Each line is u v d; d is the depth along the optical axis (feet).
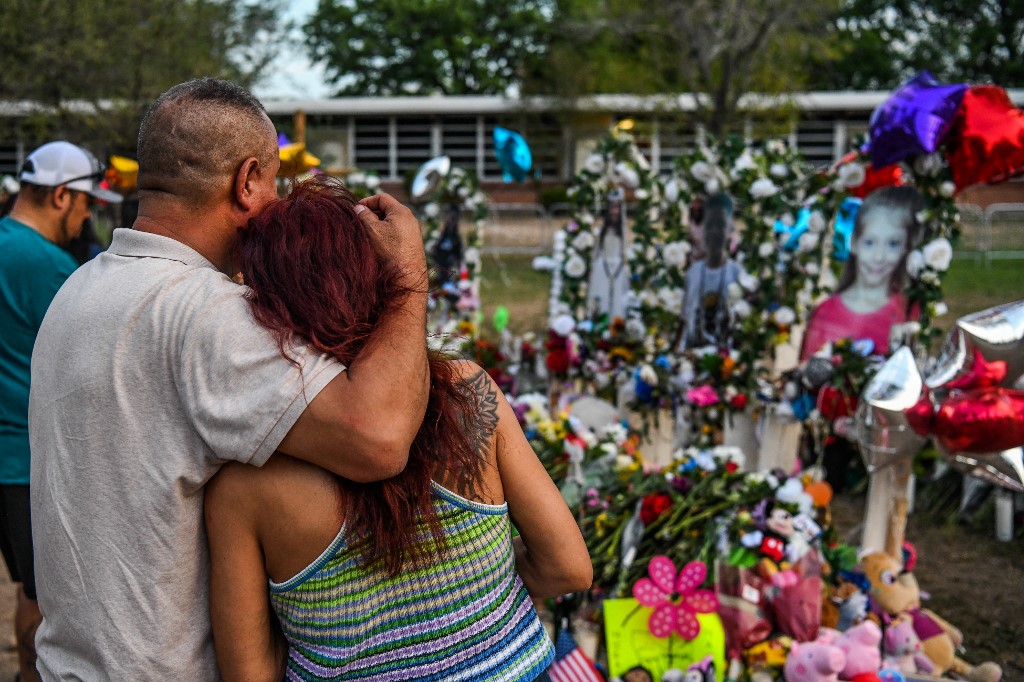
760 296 16.84
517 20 104.63
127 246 4.67
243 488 4.32
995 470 11.49
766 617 10.22
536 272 57.47
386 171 79.10
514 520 4.99
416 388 4.32
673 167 18.24
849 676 9.82
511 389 18.93
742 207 17.28
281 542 4.34
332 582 4.39
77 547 4.40
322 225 4.50
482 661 4.64
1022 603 13.94
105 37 38.63
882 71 106.93
